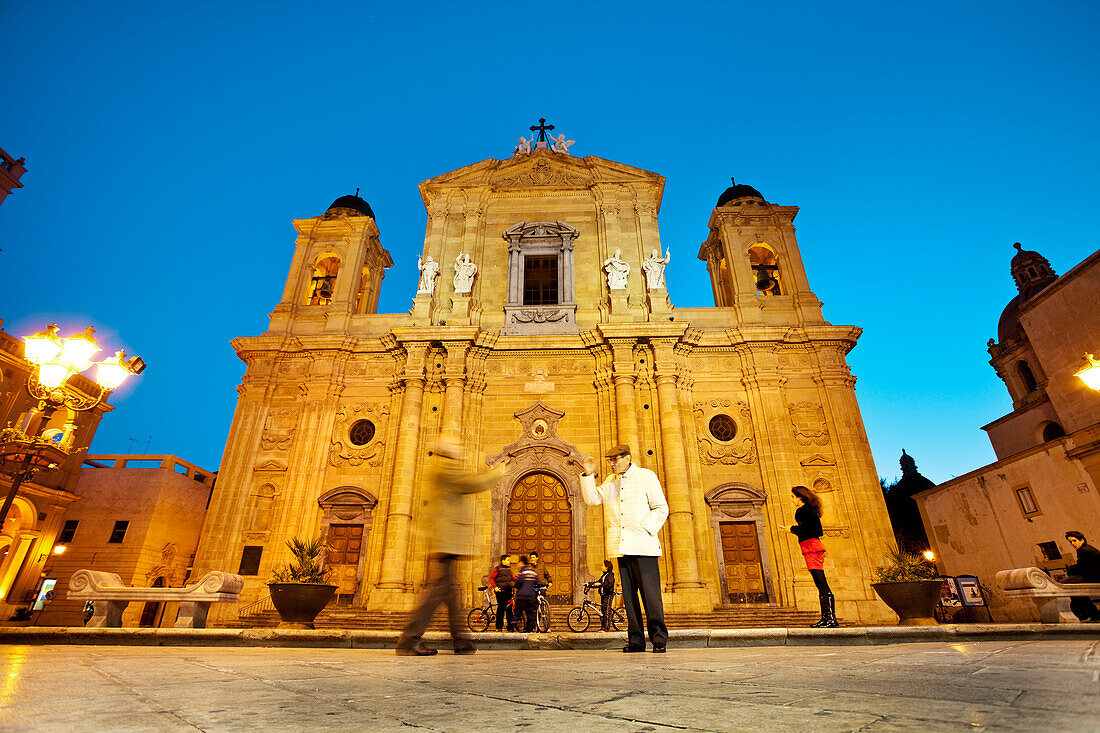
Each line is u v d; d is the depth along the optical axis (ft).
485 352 74.79
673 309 79.46
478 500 67.05
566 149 94.73
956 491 89.66
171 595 32.81
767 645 25.21
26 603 79.30
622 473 20.74
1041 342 75.00
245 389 72.74
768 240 83.87
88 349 33.60
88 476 92.02
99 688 8.07
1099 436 65.98
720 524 65.98
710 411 72.13
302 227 86.84
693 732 5.28
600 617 52.34
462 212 87.66
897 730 4.96
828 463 67.77
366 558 64.13
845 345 73.72
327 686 8.77
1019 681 7.59
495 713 6.49
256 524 66.39
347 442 70.95
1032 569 31.42
